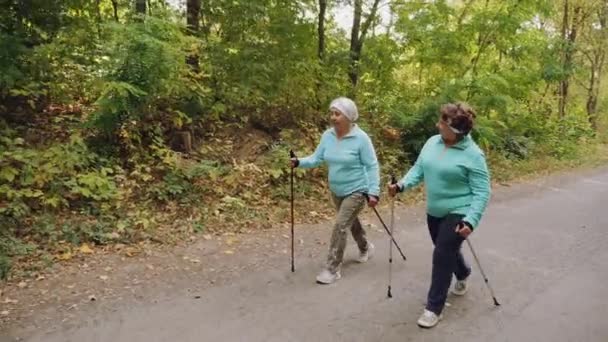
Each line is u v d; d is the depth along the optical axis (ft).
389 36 35.83
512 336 12.80
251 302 14.24
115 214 19.69
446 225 13.00
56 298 13.91
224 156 26.09
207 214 20.94
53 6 23.80
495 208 27.04
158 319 13.10
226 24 27.81
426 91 37.81
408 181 14.03
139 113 23.57
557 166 43.80
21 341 11.78
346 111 15.10
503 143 43.47
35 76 23.80
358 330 12.89
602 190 34.06
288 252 18.29
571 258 18.88
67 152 20.83
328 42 34.76
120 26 21.43
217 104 26.81
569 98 69.10
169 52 21.94
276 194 24.09
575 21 58.95
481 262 18.11
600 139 69.72
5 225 17.60
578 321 13.69
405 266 17.35
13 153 19.90
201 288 15.01
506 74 39.47
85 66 25.20
